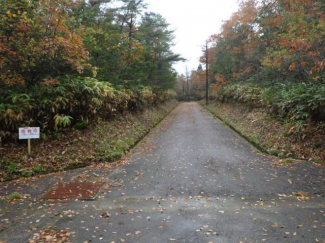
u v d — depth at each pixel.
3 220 4.20
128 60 14.75
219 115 21.33
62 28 7.76
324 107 8.34
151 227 3.90
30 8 7.40
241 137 11.78
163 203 4.80
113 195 5.20
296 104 9.57
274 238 3.53
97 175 6.46
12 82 7.24
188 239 3.55
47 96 8.00
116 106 11.66
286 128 9.23
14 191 5.49
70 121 8.27
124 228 3.88
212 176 6.26
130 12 16.67
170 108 31.92
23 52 7.14
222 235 3.63
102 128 9.77
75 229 3.87
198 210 4.47
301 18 9.37
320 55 8.56
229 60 23.98
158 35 20.80
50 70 8.64
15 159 6.84
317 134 8.06
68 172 6.73
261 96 13.00
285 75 14.04
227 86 24.14
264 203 4.70
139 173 6.59
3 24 6.77
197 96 69.19
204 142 10.68
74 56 8.45
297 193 5.08
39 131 7.12
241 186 5.56
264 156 8.07
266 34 17.06
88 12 12.15
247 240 3.50
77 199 5.02
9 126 7.29
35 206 4.75
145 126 14.16
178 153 8.77
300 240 3.47
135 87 15.61
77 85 8.55
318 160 7.04
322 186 5.41
